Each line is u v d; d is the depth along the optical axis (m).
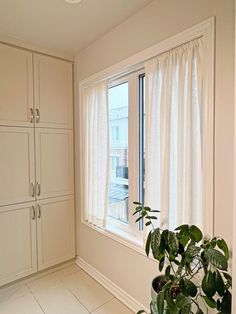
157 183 1.61
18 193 2.16
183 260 1.10
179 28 1.41
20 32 1.97
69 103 2.49
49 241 2.39
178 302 1.04
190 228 1.16
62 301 1.98
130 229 2.00
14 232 2.15
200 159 1.35
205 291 0.98
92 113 2.25
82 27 1.89
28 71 2.19
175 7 1.42
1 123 2.05
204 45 1.28
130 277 1.88
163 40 1.50
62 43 2.18
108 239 2.11
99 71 2.10
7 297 2.03
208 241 1.16
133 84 1.91
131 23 1.74
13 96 2.11
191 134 1.35
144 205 1.72
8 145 2.09
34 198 2.27
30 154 2.22
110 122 2.24
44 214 2.35
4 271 2.10
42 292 2.10
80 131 2.44
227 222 1.22
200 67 1.32
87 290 2.13
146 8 1.61
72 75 2.50
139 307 1.80
